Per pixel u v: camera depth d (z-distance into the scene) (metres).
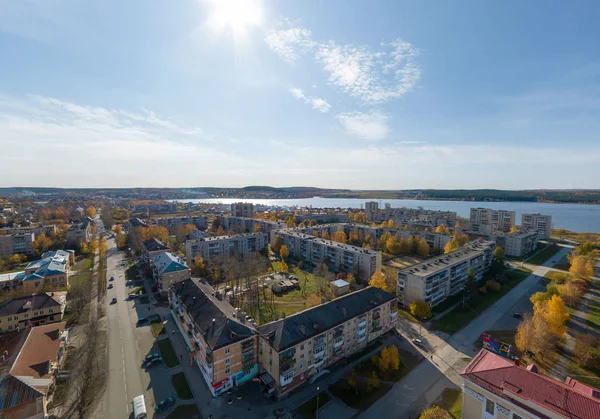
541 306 91.44
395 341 82.81
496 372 48.81
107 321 93.31
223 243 164.75
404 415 57.09
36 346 67.62
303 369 65.06
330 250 150.88
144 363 72.19
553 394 42.59
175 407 58.53
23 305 89.06
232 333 64.94
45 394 55.31
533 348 75.25
